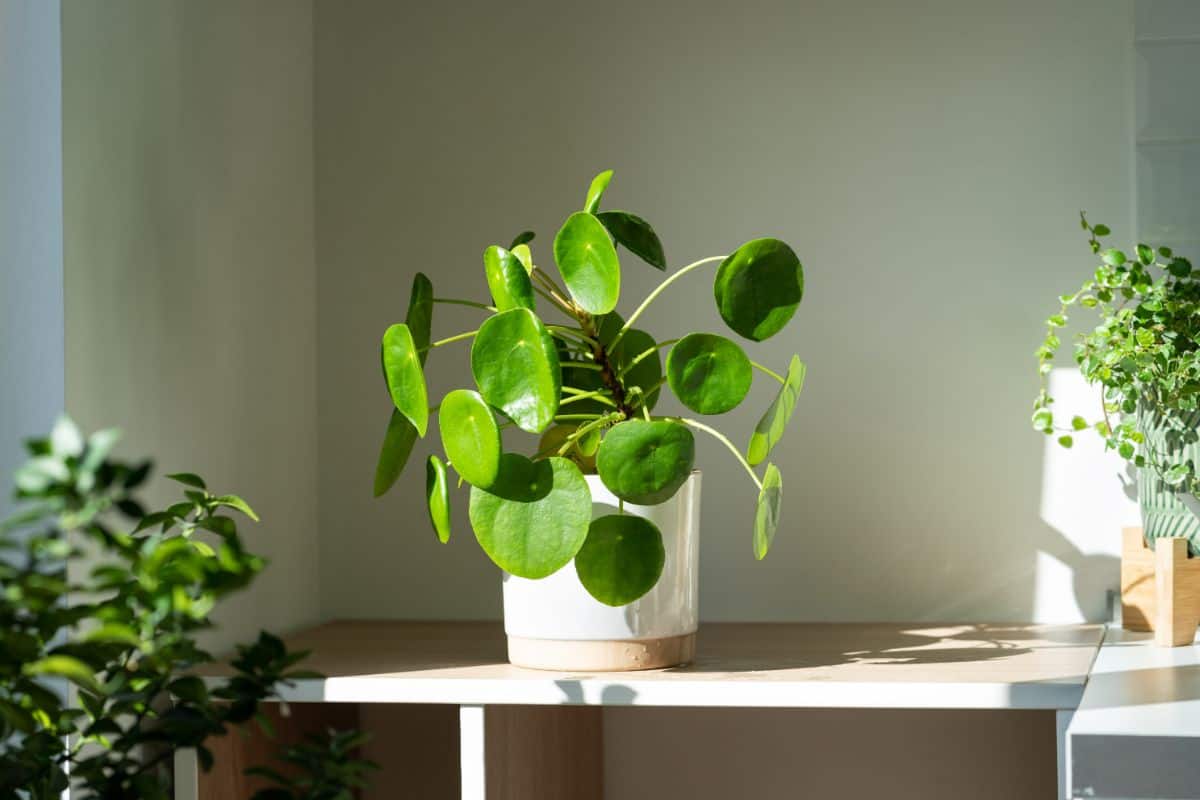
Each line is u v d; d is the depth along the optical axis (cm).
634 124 200
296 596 197
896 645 169
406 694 145
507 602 154
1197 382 163
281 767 173
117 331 148
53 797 107
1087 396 188
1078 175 189
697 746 200
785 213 196
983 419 192
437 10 205
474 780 144
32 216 138
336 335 207
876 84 194
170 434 160
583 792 192
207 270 170
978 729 192
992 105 191
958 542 192
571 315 147
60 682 132
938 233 193
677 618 150
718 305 141
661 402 199
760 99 197
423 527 205
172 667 107
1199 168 185
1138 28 187
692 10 199
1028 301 190
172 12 162
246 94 183
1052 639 173
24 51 138
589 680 142
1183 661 154
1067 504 189
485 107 204
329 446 207
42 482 92
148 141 155
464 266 204
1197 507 178
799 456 196
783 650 165
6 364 138
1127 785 118
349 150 207
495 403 134
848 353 195
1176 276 170
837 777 196
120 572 100
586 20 201
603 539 140
